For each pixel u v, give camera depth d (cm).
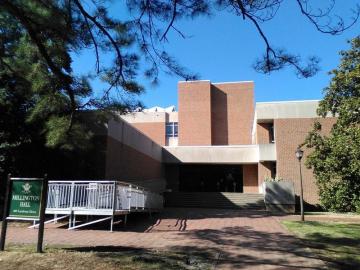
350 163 1504
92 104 1216
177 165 3762
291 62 852
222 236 1341
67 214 1527
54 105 1223
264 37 834
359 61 1831
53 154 1942
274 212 2455
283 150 2925
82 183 1541
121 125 2456
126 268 812
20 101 1775
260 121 3081
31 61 1162
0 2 879
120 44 1000
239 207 2934
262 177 3108
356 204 1493
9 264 818
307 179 2830
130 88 1133
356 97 1723
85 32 989
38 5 917
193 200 3078
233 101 4625
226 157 3550
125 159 2527
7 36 1112
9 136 1781
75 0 923
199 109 4559
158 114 4812
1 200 1769
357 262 974
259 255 1027
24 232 1347
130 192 1656
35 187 954
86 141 1684
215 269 865
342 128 1664
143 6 862
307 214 2341
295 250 1106
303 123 2944
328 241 1269
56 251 947
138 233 1388
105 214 1463
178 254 988
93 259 870
